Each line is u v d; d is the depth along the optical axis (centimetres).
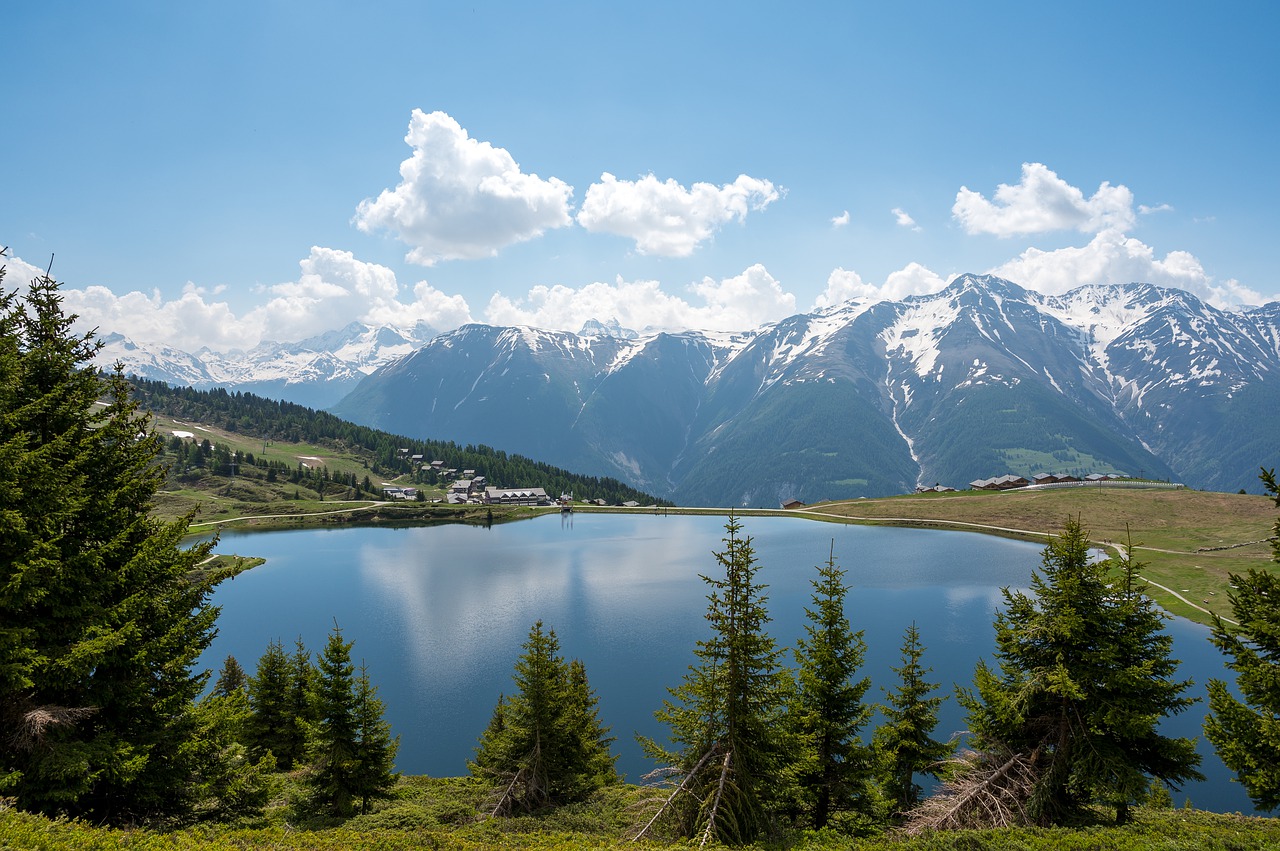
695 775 2742
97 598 2208
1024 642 2819
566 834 2916
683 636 9794
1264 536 14638
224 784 2595
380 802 3947
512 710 3894
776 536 19475
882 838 2656
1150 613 2711
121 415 2556
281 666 4944
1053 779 2647
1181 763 2616
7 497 1991
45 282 2414
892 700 3709
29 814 1764
